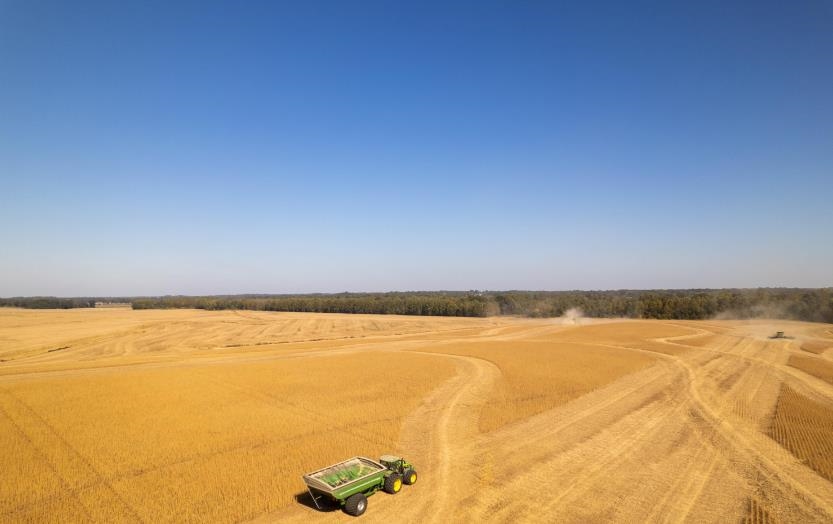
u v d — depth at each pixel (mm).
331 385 44500
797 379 48500
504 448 26922
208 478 22406
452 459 25141
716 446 27359
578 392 41281
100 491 20969
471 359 61438
